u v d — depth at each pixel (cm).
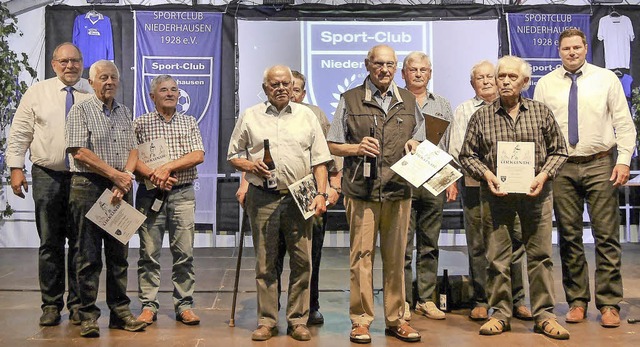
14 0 762
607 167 422
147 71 763
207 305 482
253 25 774
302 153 382
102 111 390
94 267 394
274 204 383
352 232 386
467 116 448
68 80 414
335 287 549
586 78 423
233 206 788
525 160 379
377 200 375
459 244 788
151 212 427
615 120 422
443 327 416
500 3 795
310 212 373
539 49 778
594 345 372
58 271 423
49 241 418
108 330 409
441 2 793
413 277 474
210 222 776
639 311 452
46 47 760
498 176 381
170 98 432
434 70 779
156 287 434
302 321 395
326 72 776
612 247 423
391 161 375
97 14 766
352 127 379
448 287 461
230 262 680
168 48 766
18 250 752
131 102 775
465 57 779
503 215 393
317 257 432
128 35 773
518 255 438
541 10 780
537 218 389
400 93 386
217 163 778
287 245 391
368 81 385
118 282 407
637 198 800
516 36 776
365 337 379
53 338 391
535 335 394
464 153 399
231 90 786
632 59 788
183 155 433
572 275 431
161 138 427
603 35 787
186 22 768
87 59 763
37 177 412
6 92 703
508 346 372
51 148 407
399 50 777
